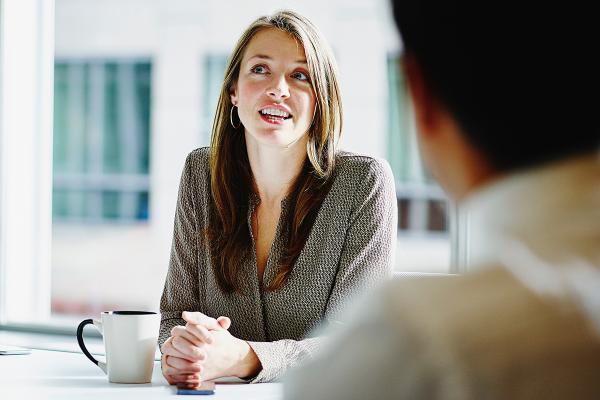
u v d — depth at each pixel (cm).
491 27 47
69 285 860
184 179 194
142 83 855
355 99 491
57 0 309
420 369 47
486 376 46
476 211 49
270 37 176
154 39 843
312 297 177
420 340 48
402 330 49
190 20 813
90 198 901
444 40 48
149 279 870
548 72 46
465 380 46
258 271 182
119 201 891
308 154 178
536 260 47
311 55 175
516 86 47
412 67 50
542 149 47
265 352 156
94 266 870
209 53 809
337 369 51
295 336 178
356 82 491
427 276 51
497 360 46
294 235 178
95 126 895
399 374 48
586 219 47
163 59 834
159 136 861
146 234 890
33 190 287
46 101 295
